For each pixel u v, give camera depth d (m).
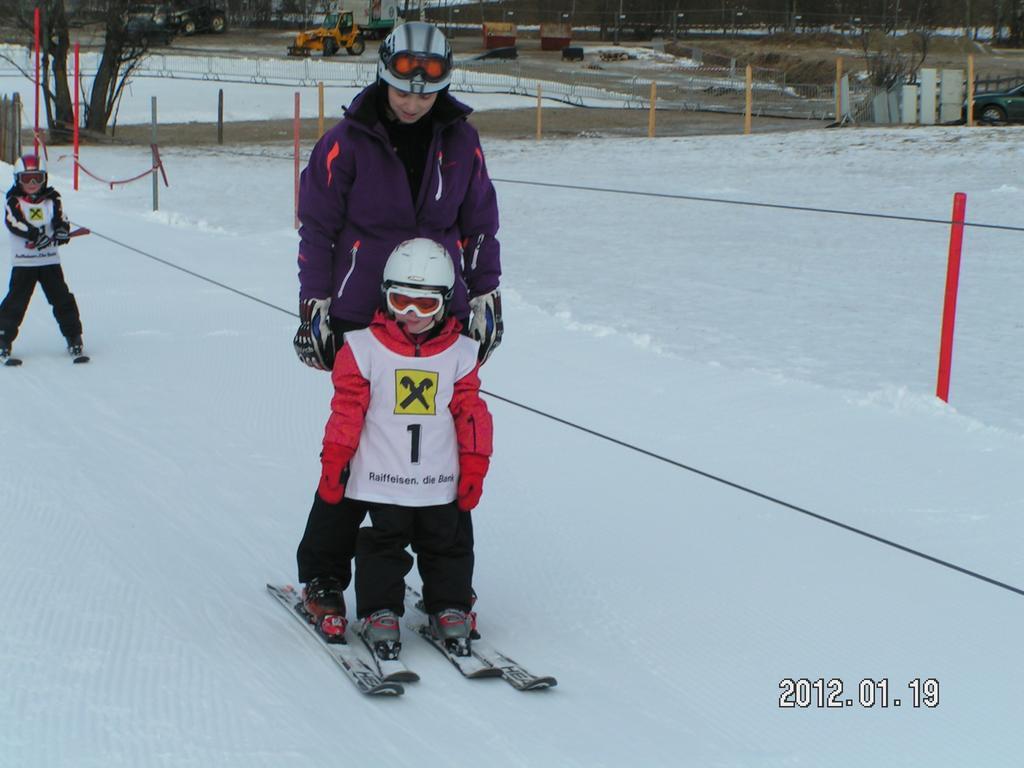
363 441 3.60
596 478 5.73
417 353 3.53
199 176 25.67
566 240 15.85
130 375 7.62
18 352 8.28
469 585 3.75
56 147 35.38
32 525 4.77
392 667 3.47
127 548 4.57
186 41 74.44
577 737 3.21
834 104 48.00
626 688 3.57
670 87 58.69
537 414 6.89
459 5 97.06
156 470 5.64
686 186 22.36
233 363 7.98
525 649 3.84
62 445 6.00
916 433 6.53
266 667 3.56
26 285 7.87
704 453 6.16
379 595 3.59
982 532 5.04
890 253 14.32
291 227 16.28
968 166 24.17
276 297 10.55
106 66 40.06
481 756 3.07
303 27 85.94
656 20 89.19
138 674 3.46
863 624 4.11
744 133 37.09
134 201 20.30
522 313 10.08
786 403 7.15
